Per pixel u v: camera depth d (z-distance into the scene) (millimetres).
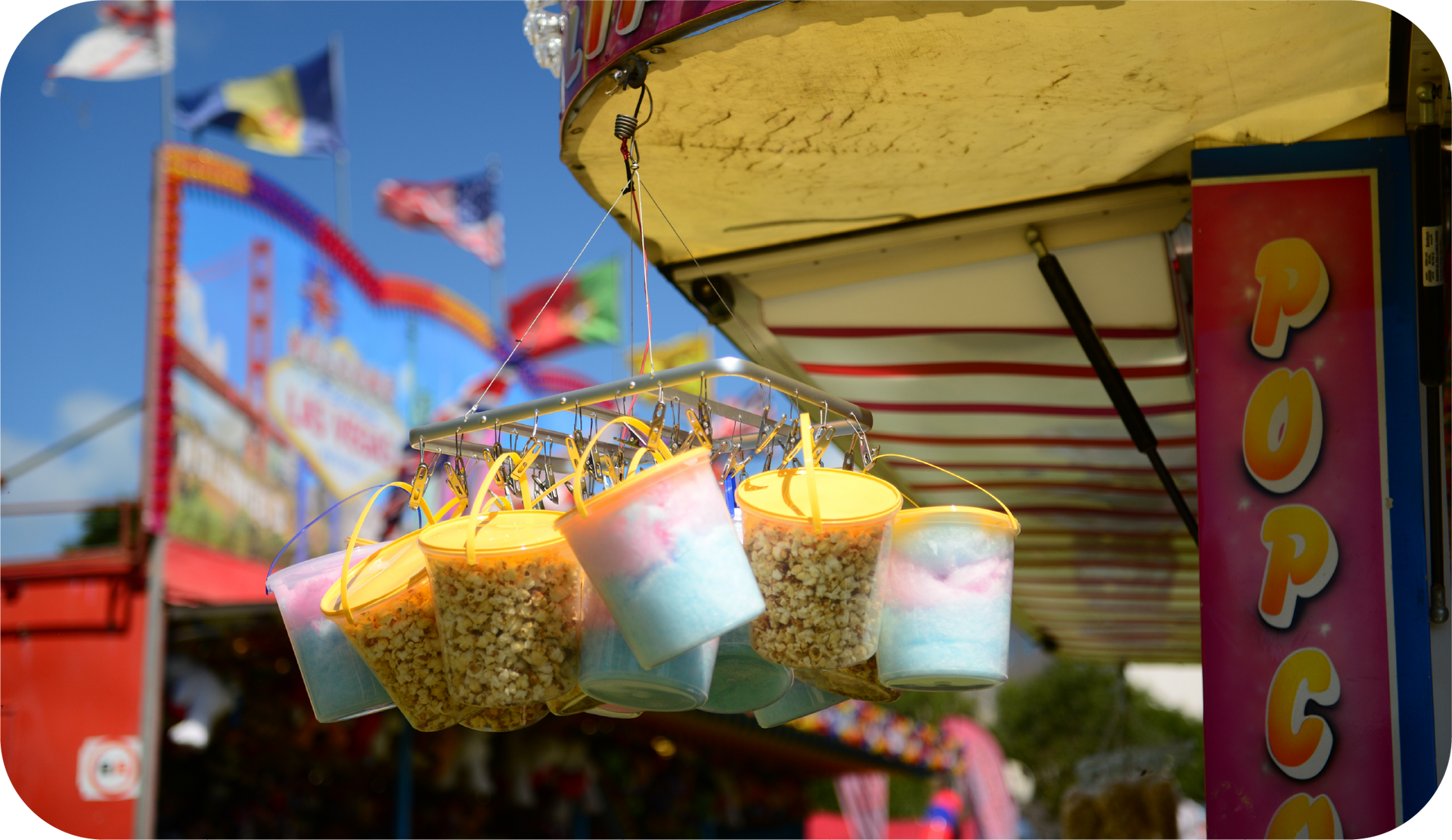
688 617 1325
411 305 10750
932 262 2477
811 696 1843
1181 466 3277
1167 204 2264
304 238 9086
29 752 6043
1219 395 1937
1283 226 1968
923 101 1907
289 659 6977
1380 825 1734
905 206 2338
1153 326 2564
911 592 1532
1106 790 4223
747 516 1478
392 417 10258
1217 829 1797
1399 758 1749
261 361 8305
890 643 1541
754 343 2777
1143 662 6309
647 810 10359
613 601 1351
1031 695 19062
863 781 14977
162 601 6352
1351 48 1744
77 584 6297
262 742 7082
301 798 7652
